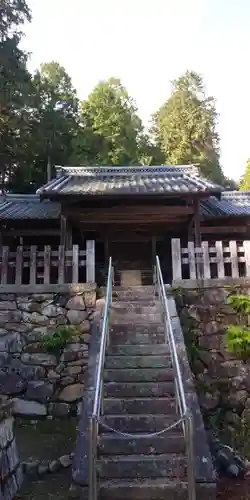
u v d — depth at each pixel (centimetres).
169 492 433
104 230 1314
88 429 492
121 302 771
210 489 434
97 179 1288
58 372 758
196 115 3105
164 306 670
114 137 2742
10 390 748
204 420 685
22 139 2186
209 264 811
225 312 778
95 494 409
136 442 486
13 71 1809
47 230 1337
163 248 1410
